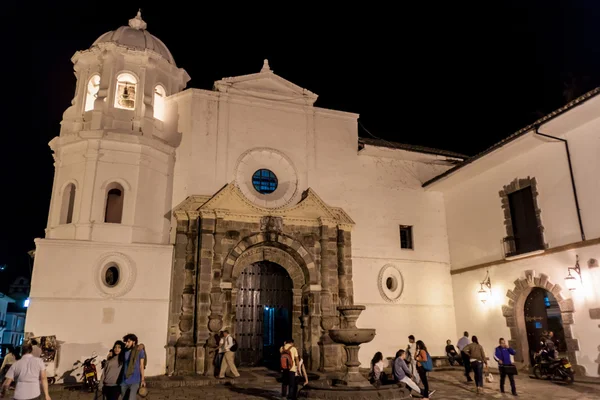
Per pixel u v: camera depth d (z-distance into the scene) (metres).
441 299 21.20
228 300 17.45
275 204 19.42
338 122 21.58
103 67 19.02
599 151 15.45
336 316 18.52
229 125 19.72
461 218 21.47
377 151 21.62
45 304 15.84
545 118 16.16
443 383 15.06
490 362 18.89
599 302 14.92
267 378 15.59
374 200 21.23
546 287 16.81
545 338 15.96
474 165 19.52
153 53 19.48
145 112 18.75
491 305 19.22
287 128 20.58
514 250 18.44
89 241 16.69
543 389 13.64
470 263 20.64
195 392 13.50
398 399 11.98
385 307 20.09
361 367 18.80
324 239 19.12
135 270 17.08
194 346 16.59
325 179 20.61
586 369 15.04
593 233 15.39
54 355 15.21
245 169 19.47
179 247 17.67
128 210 17.53
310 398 12.07
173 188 18.86
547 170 17.31
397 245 21.11
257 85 20.69
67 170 17.98
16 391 6.75
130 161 17.94
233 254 17.89
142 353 8.64
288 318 19.52
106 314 16.42
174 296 17.16
